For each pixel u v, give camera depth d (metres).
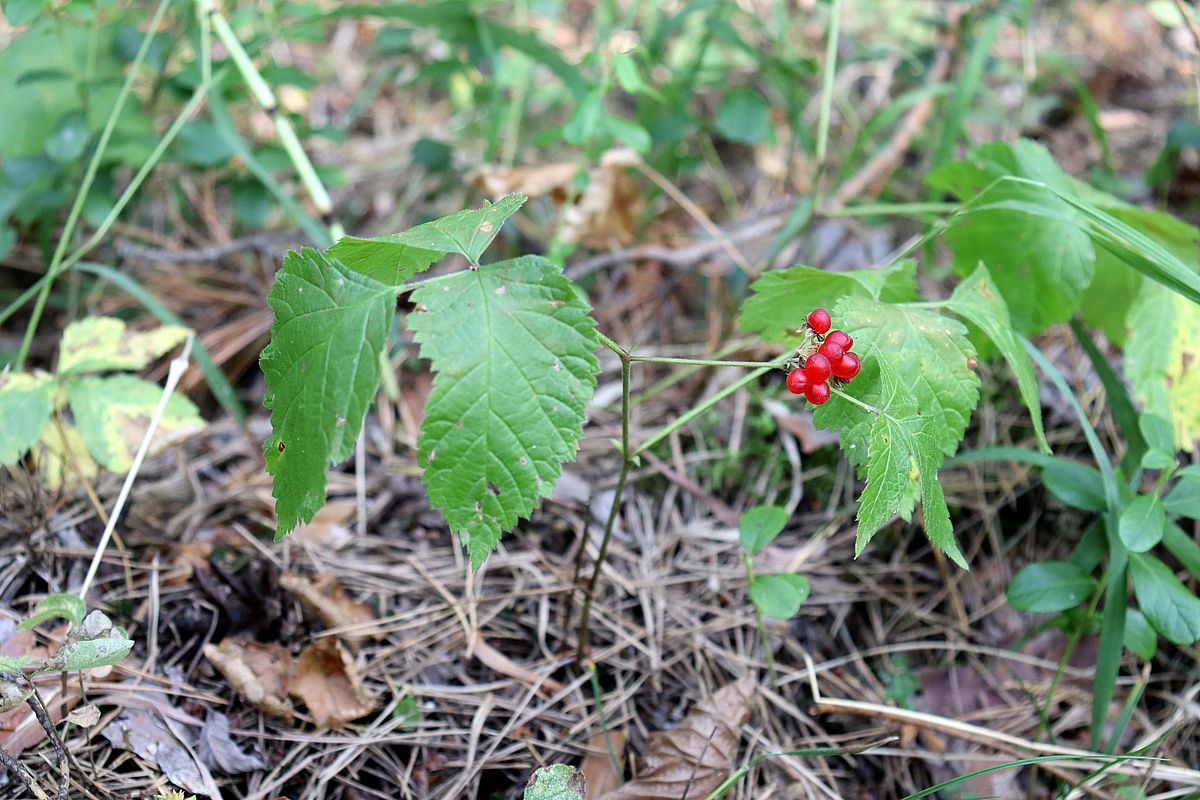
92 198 0.66
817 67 0.71
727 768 0.55
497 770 0.56
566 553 0.63
